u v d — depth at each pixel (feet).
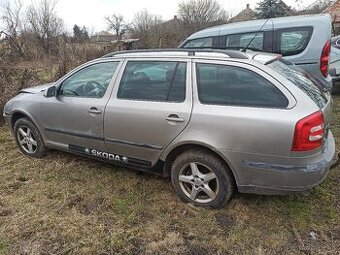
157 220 10.81
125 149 12.24
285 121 9.24
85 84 13.26
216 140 10.16
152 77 11.59
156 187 12.71
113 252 9.59
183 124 10.62
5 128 20.68
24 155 15.97
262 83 9.83
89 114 12.76
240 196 11.69
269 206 11.21
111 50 44.39
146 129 11.40
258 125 9.53
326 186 12.34
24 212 11.43
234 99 10.09
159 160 11.58
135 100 11.74
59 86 13.99
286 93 9.51
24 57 35.01
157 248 9.67
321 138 9.48
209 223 10.55
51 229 10.55
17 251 9.73
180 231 10.32
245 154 9.88
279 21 20.61
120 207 11.51
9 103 15.93
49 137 14.66
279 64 11.05
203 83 10.62
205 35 23.48
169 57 11.41
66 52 35.04
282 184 9.72
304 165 9.43
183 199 11.61
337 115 20.65
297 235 9.93
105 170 14.11
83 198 12.17
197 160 10.80
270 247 9.56
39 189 12.89
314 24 19.39
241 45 21.77
